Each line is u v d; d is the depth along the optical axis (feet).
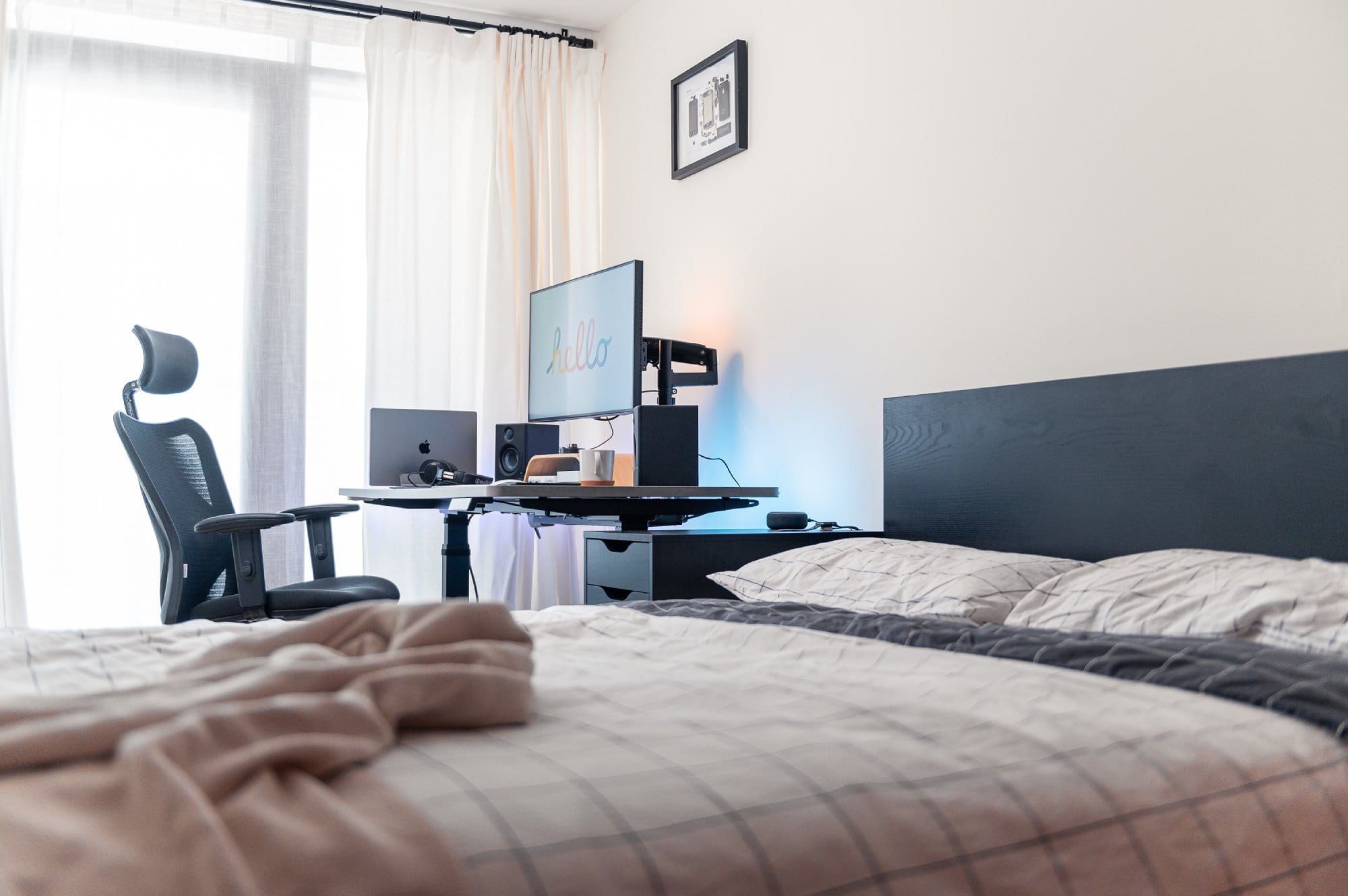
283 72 12.48
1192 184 6.73
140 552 11.56
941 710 3.30
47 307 11.31
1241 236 6.43
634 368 10.30
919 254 8.96
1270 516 5.87
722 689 3.62
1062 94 7.68
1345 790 3.34
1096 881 2.69
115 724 2.36
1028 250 7.94
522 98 13.47
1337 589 4.46
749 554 8.61
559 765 2.62
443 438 11.84
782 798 2.52
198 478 9.19
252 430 12.06
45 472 11.22
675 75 12.51
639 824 2.35
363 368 12.78
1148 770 3.02
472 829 2.23
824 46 10.12
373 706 2.69
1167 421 6.47
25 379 11.19
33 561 11.16
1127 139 7.18
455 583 10.99
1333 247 5.93
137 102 11.86
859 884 2.40
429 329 12.87
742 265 11.27
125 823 2.00
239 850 1.96
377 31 12.75
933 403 8.30
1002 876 2.58
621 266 10.61
